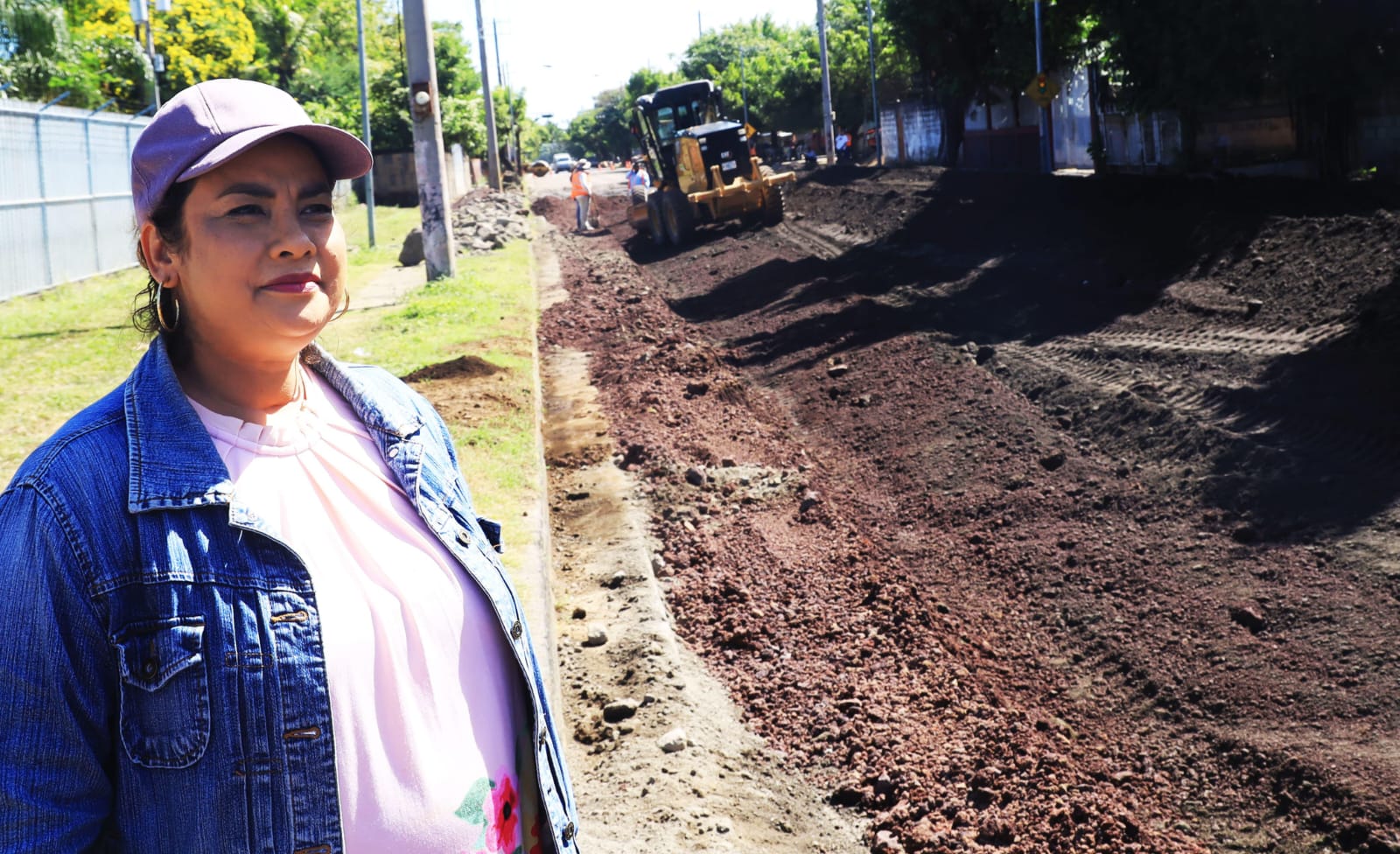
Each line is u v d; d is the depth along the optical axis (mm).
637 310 16969
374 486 1793
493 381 11023
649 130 27609
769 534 7785
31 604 1430
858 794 4703
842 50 58719
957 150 35156
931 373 10930
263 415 1766
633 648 5883
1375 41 15406
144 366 1661
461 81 61844
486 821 1725
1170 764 4738
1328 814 4176
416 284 19719
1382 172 16266
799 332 13891
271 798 1513
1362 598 5418
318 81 43406
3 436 8766
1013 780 4648
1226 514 6707
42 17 23688
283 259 1667
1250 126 19484
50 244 18188
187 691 1479
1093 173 25375
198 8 34375
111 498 1516
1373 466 6727
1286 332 9844
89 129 20156
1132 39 19328
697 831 4289
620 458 9461
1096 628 5941
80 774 1450
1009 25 28188
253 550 1564
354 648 1611
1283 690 4961
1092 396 9172
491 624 1824
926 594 6648
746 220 28359
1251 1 15977
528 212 41031
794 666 5871
